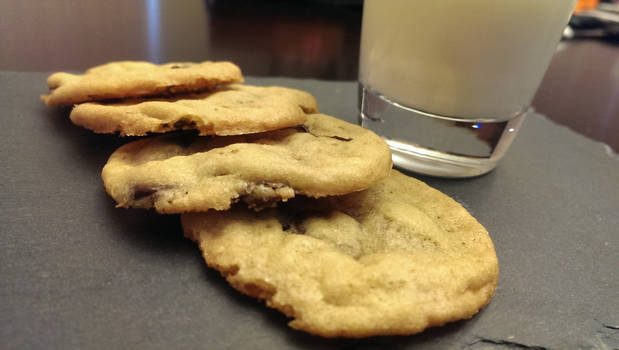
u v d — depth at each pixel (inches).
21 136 6.0
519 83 5.5
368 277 3.9
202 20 12.9
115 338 3.6
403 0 5.2
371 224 4.5
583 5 16.2
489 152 6.0
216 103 5.4
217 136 5.2
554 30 5.2
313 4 15.9
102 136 6.2
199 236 4.3
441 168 6.1
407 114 5.8
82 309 3.8
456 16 5.0
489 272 4.2
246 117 5.0
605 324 4.3
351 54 11.7
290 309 3.8
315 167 4.5
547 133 8.2
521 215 5.8
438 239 4.4
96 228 4.6
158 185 4.3
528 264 5.0
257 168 4.3
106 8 12.3
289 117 5.2
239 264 4.0
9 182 5.1
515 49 5.1
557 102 10.7
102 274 4.1
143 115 4.9
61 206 4.9
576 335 4.1
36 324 3.6
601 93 11.4
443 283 3.9
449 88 5.4
